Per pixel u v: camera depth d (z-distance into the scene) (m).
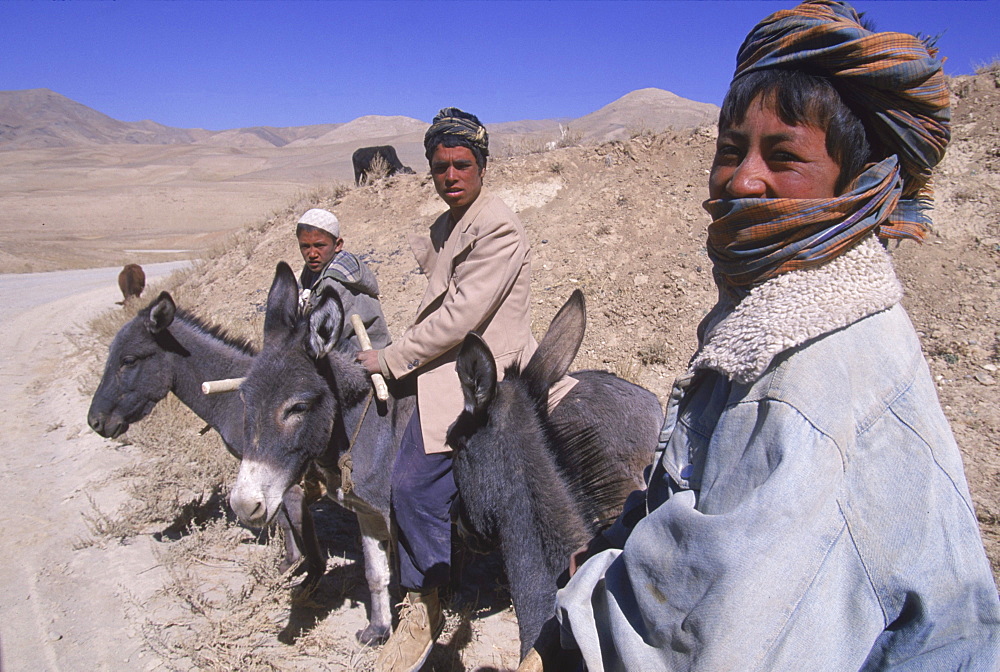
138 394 4.90
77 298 19.09
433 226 3.52
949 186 8.38
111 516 5.80
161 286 15.23
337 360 3.53
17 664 4.04
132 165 146.00
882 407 1.11
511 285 3.13
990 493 4.73
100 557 5.22
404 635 3.38
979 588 1.10
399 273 10.12
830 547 1.04
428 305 3.27
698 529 1.09
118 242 51.41
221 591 4.70
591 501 2.10
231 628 4.18
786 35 1.24
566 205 10.28
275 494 3.31
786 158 1.24
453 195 3.11
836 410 1.07
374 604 4.00
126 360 4.85
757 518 1.03
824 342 1.12
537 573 1.99
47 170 129.62
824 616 1.04
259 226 14.19
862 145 1.22
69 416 8.69
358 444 3.61
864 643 1.07
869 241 1.20
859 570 1.07
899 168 1.24
